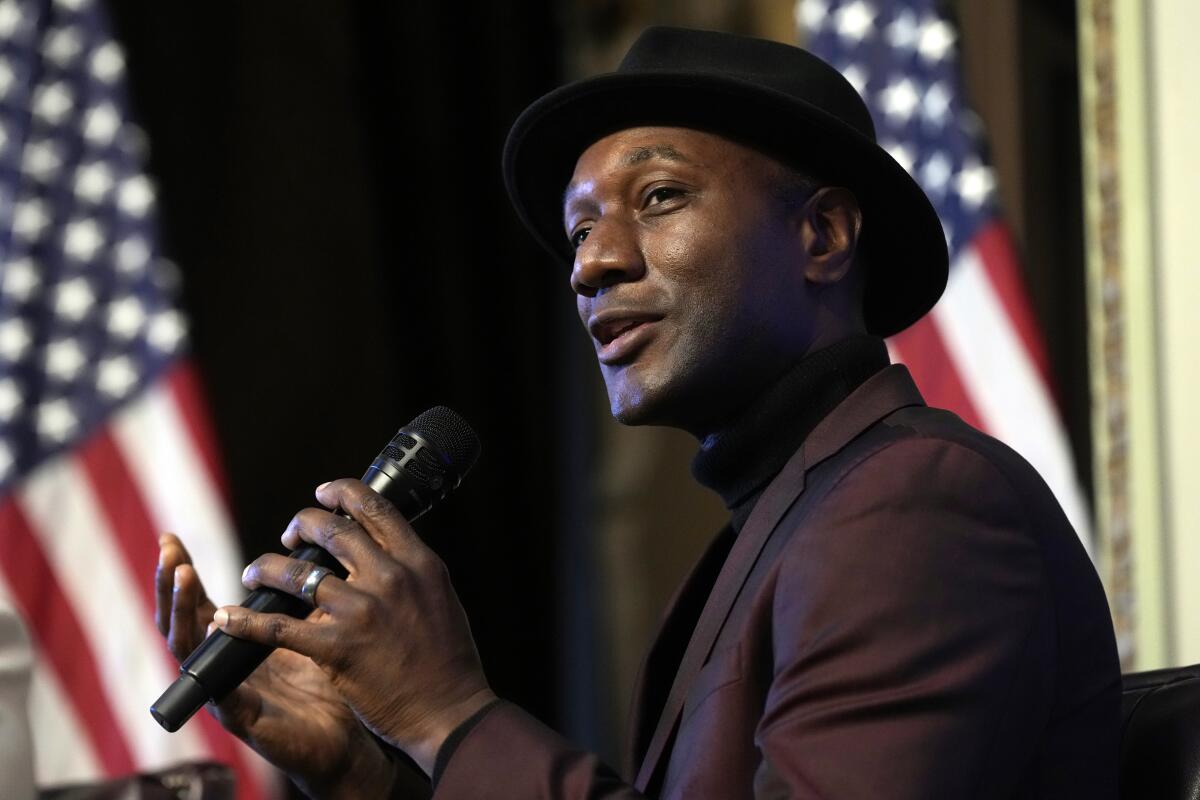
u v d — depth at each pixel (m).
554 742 4.30
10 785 5.72
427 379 16.75
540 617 17.05
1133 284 10.95
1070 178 13.66
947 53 12.98
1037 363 12.37
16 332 13.40
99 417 13.38
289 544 4.60
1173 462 10.79
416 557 4.48
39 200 13.72
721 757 4.29
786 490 4.79
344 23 16.48
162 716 4.34
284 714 5.46
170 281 13.84
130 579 13.08
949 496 4.25
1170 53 10.92
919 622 4.04
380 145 16.80
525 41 17.58
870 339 5.20
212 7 15.81
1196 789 4.69
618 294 4.99
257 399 15.61
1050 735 4.38
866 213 5.39
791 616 4.20
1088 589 4.55
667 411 5.03
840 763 3.87
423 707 4.34
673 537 17.75
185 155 15.40
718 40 5.39
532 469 17.09
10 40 13.95
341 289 16.06
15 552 12.91
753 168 5.07
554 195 5.92
